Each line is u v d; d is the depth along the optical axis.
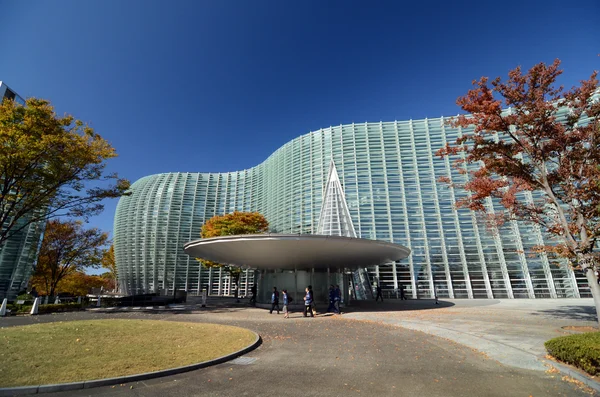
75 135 21.14
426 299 36.97
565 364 7.98
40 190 22.03
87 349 9.55
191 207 67.25
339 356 9.43
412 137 49.50
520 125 13.86
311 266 29.12
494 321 16.33
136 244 65.69
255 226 43.84
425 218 43.84
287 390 6.54
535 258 38.56
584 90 13.15
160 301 31.36
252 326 15.60
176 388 6.67
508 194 14.66
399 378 7.30
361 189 47.22
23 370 7.35
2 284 33.78
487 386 6.72
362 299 38.62
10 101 19.47
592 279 12.43
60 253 29.98
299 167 54.81
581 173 13.62
